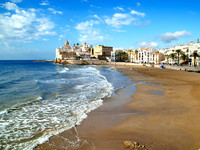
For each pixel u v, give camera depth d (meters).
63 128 7.62
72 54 127.75
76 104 11.85
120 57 132.75
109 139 6.35
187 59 65.62
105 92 16.33
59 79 27.36
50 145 5.96
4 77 31.38
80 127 7.68
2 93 15.85
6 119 8.88
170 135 6.51
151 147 5.58
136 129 7.23
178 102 11.80
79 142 6.16
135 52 111.25
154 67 66.69
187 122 7.83
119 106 11.23
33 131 7.43
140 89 17.86
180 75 34.44
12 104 11.82
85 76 32.84
